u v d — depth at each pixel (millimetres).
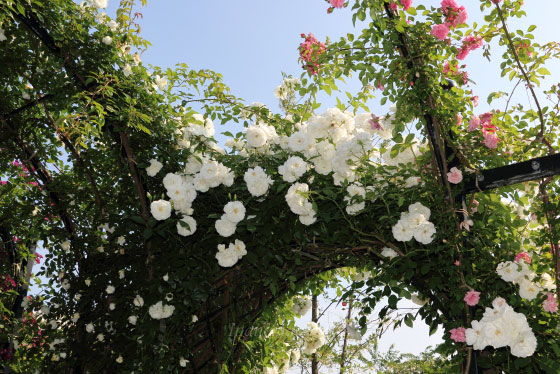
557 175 2127
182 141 2887
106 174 3418
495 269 2205
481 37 2367
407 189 2359
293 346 3500
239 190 2699
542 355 2061
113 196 3402
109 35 2873
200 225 2715
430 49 2322
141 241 2875
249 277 2791
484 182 2189
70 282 3330
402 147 2336
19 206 3732
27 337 3598
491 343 1912
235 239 2584
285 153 2740
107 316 3074
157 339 2660
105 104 2729
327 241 2473
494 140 2301
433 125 2275
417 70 2262
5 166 3719
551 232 2217
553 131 2391
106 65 2811
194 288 2566
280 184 2549
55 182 3525
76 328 3213
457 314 2174
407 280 2322
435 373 2432
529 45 2312
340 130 2586
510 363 2039
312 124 2590
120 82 2787
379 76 2369
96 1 3035
